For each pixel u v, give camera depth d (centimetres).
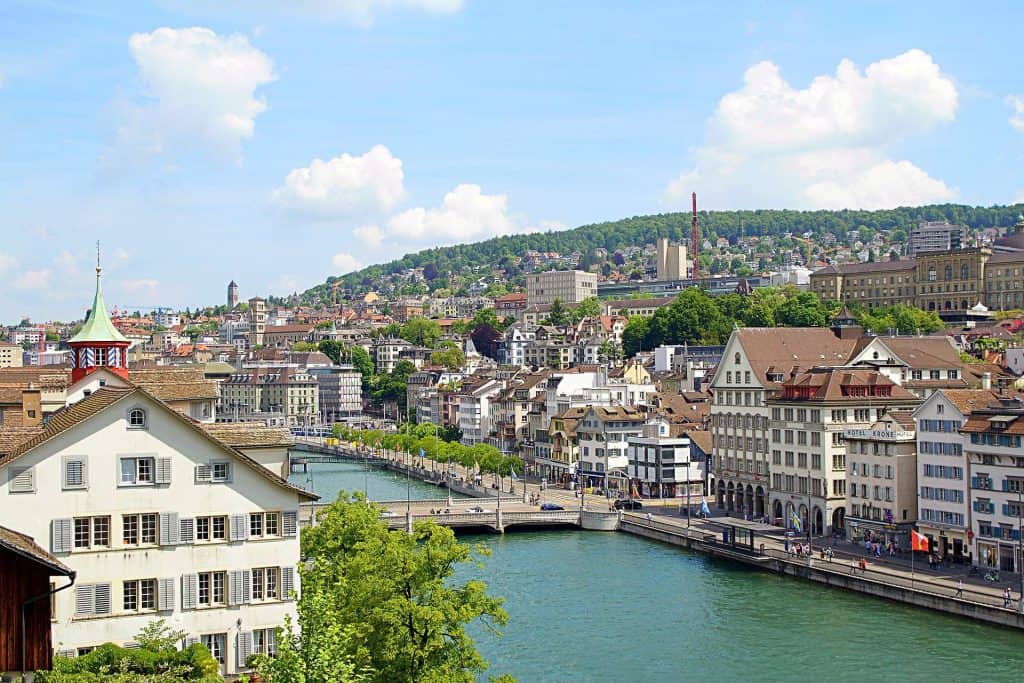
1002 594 12575
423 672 6775
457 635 6994
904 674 10400
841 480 18000
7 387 12925
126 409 6856
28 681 4281
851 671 10531
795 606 13238
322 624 5619
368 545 7550
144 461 6894
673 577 15100
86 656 6000
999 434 14225
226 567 7050
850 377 18325
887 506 16400
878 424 17000
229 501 7069
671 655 11125
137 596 6850
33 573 4225
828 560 15038
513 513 19688
